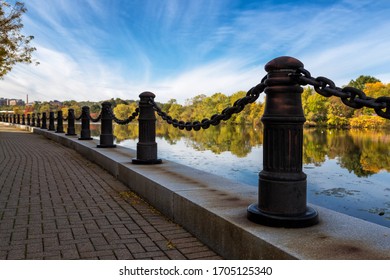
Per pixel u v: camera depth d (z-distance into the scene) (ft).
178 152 77.41
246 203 11.89
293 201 9.55
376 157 78.79
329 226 9.57
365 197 37.78
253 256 8.92
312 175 53.83
